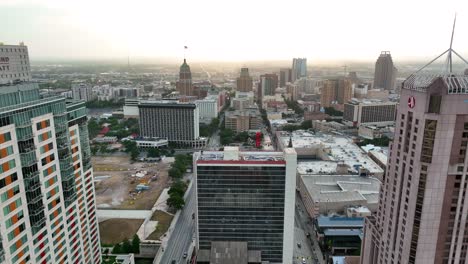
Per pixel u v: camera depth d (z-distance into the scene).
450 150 109.94
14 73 163.88
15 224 101.94
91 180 168.00
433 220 116.56
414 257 121.50
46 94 129.38
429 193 113.94
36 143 110.44
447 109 106.25
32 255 110.50
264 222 187.88
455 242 119.12
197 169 179.62
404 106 122.56
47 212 117.81
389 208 136.50
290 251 192.38
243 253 184.50
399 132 126.75
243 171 178.62
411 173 118.56
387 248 139.00
